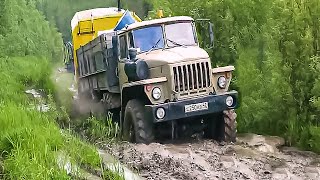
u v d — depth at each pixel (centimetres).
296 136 1778
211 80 1725
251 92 1931
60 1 9381
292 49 1770
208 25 2025
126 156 1472
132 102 1734
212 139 1812
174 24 1869
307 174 1390
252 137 1817
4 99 2175
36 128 1498
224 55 2138
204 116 1786
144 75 1727
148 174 1317
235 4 2141
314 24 1770
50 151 1348
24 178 1171
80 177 1248
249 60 1986
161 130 1747
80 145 1466
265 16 2078
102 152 1531
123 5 4456
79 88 2630
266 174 1368
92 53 2211
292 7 1778
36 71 4225
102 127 1808
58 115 2123
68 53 2945
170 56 1717
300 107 1784
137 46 1833
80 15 2822
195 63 1703
